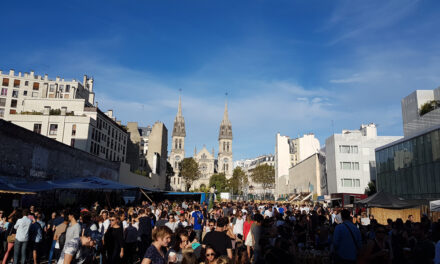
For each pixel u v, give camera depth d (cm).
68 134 5638
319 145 10862
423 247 790
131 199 4303
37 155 2725
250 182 16775
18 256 1102
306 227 1612
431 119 3834
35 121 5638
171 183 15675
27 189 1917
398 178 3938
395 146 4041
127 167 5400
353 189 5919
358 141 6100
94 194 3506
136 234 1133
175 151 16375
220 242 756
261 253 757
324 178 6994
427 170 3319
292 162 12788
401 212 2336
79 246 648
